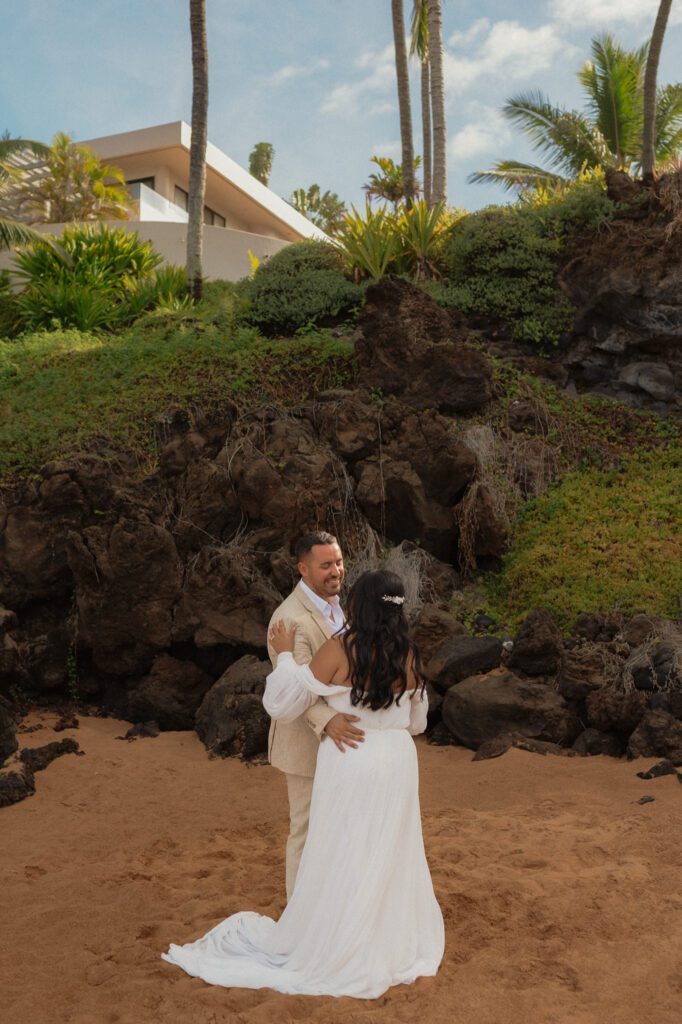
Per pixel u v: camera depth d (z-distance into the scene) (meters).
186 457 8.79
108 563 7.73
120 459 9.27
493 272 11.98
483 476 9.12
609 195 12.15
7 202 25.48
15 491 8.78
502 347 11.73
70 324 15.30
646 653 6.66
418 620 7.67
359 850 3.14
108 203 25.59
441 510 8.95
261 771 6.34
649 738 6.13
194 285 15.77
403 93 18.50
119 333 15.11
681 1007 2.90
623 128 23.45
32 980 3.30
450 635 7.57
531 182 24.05
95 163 25.53
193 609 7.73
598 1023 2.82
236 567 7.78
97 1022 2.93
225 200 31.30
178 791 5.96
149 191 25.30
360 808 3.17
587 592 7.88
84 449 9.31
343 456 8.98
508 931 3.57
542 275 11.75
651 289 10.84
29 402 10.85
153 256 18.12
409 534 8.95
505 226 12.00
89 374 11.48
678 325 10.77
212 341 11.72
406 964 3.18
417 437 8.97
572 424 10.52
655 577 7.84
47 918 3.92
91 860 4.80
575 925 3.59
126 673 7.89
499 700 6.70
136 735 7.34
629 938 3.44
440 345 9.85
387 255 13.20
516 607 8.23
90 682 8.07
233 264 21.89
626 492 9.38
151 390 10.59
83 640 7.87
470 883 4.07
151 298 15.96
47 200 25.41
